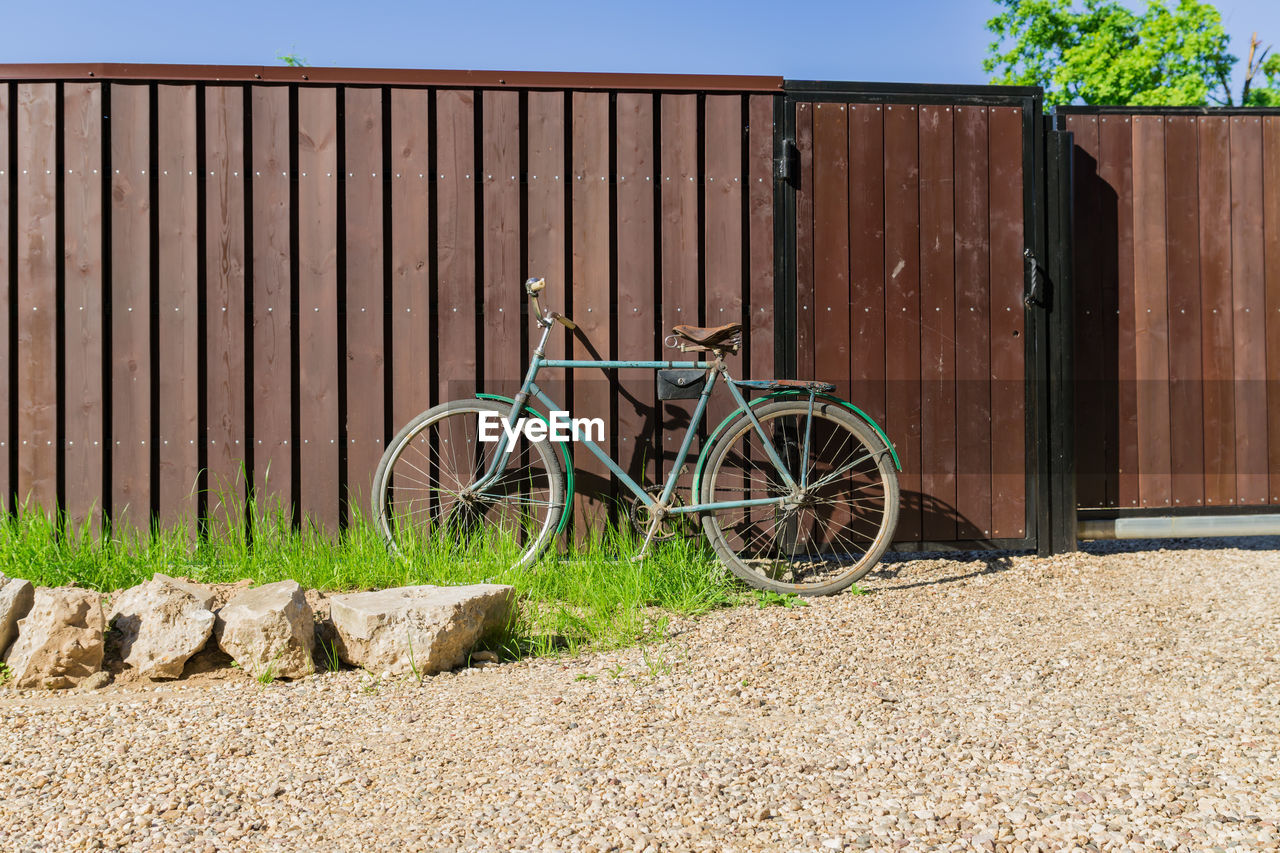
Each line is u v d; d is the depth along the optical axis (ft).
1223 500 14.24
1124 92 62.49
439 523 12.79
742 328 13.20
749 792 6.14
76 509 12.41
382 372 12.75
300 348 12.73
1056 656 9.41
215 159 12.62
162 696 8.37
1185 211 14.23
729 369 13.14
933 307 13.43
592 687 8.51
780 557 13.07
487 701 8.16
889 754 6.81
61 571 10.91
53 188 12.39
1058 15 64.64
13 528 11.80
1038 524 13.71
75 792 6.21
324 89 12.72
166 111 12.54
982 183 13.50
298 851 5.37
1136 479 14.21
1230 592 12.17
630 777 6.39
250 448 12.72
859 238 13.33
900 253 13.38
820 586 12.11
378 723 7.61
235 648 8.89
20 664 8.57
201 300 12.70
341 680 8.82
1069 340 13.67
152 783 6.36
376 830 5.64
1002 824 5.65
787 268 13.20
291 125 12.73
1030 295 13.51
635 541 12.73
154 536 12.43
